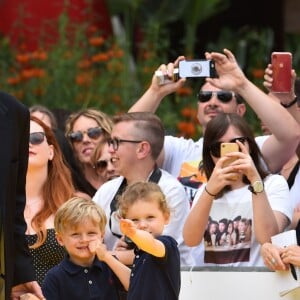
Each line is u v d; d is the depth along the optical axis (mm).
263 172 15727
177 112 26016
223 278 14719
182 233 15414
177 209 15875
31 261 13164
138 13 30609
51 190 16281
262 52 29531
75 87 26094
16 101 12945
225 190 15492
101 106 25922
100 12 29531
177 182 16141
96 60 26016
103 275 14297
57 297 14133
